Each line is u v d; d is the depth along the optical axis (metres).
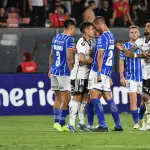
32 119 44.53
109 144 27.42
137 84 35.78
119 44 34.41
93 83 33.19
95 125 39.12
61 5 56.06
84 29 33.34
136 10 58.81
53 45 35.06
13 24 55.53
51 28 51.38
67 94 34.62
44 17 56.78
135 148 25.88
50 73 36.44
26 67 49.88
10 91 48.16
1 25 55.16
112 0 58.69
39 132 33.72
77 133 32.75
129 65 35.84
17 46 51.22
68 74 34.72
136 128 35.41
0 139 29.94
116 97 49.38
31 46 51.25
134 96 35.81
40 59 51.28
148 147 26.25
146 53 34.06
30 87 48.44
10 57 51.16
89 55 33.41
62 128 34.31
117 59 50.59
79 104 33.88
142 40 35.03
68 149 25.64
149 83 34.69
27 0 57.53
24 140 29.41
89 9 56.06
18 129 36.12
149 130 34.34
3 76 48.06
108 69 33.31
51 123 41.06
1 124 40.31
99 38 32.94
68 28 34.72
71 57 34.53
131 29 35.72
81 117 34.47
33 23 56.34
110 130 34.47
